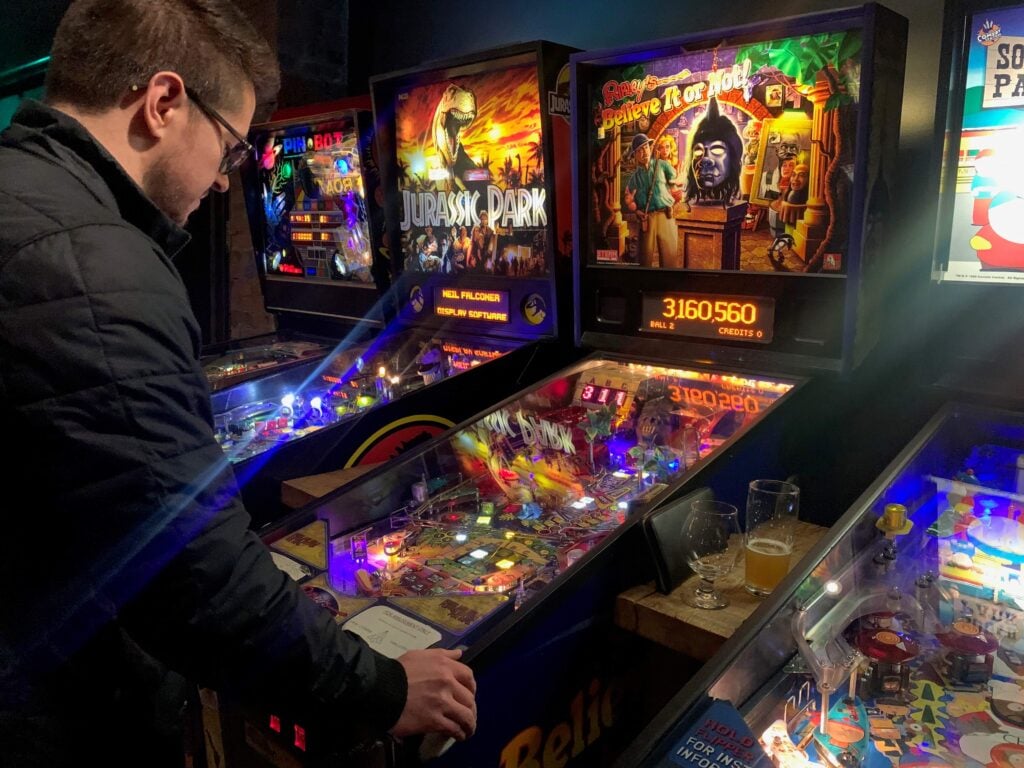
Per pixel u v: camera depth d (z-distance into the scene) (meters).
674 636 1.47
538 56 2.53
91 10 1.07
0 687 1.04
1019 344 1.84
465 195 2.92
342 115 3.19
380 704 1.10
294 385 3.16
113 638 1.14
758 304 2.14
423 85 2.94
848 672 1.37
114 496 0.92
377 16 3.81
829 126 1.94
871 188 1.99
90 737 1.14
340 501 1.93
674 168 2.23
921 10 2.20
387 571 1.82
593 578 1.47
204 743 1.63
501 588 1.74
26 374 0.90
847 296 1.98
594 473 2.35
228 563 0.99
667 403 2.32
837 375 2.03
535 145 2.65
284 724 1.34
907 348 2.30
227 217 4.29
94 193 1.04
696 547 1.58
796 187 2.02
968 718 1.34
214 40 1.14
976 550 1.76
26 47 4.05
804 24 1.89
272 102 1.31
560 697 1.45
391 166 3.14
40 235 0.94
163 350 0.97
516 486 2.27
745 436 1.83
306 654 1.04
